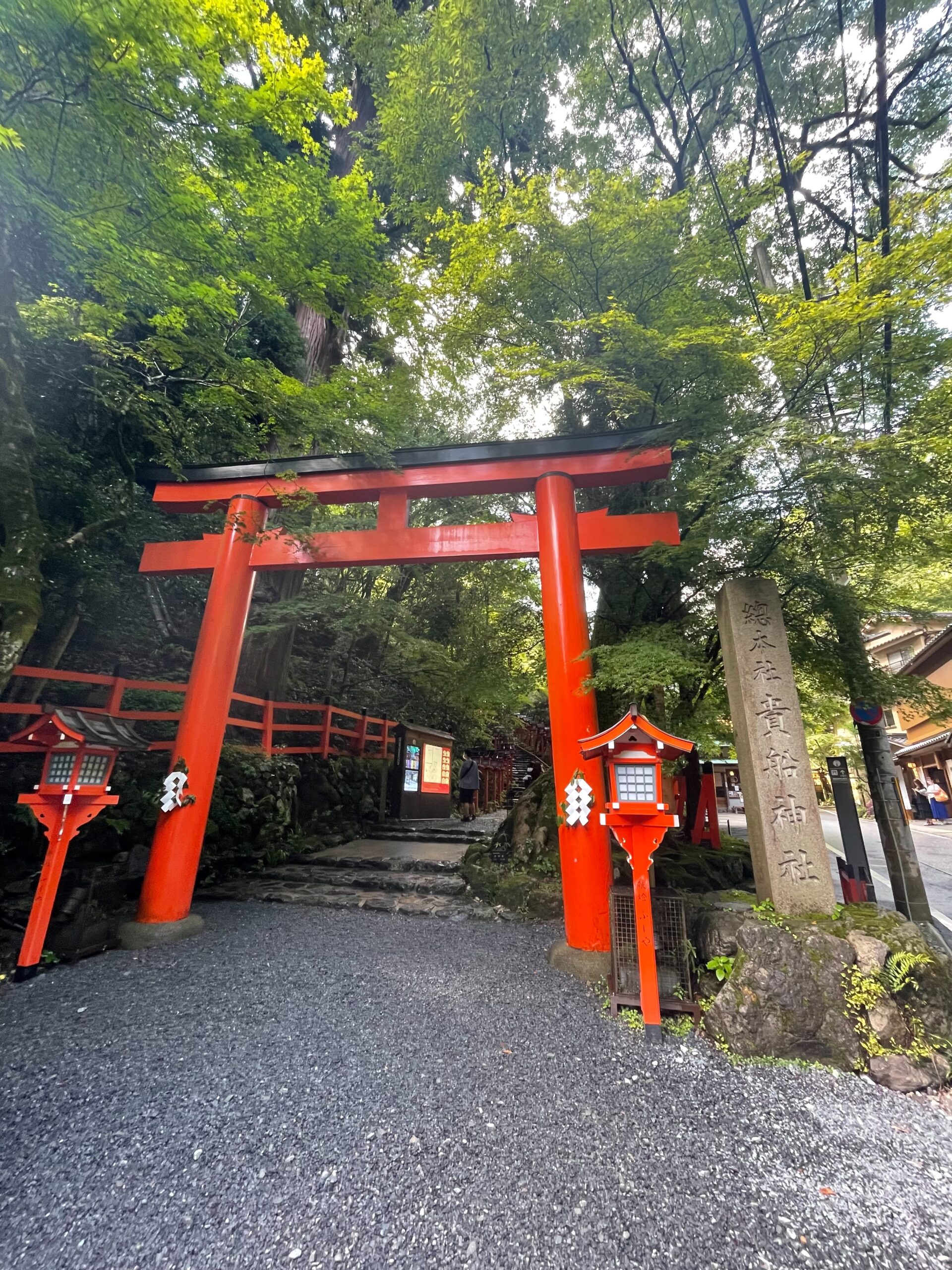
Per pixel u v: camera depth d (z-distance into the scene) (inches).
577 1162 86.1
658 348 190.9
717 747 280.4
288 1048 118.9
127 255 171.3
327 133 495.8
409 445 404.2
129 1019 131.3
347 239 242.2
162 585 332.5
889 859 195.5
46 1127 93.0
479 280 239.1
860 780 705.0
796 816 143.7
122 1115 96.3
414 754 447.5
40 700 235.6
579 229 218.5
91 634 282.0
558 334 263.7
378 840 366.6
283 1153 87.1
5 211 166.7
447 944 186.2
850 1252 71.5
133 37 135.7
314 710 386.9
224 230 206.8
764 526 177.8
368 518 430.0
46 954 163.5
